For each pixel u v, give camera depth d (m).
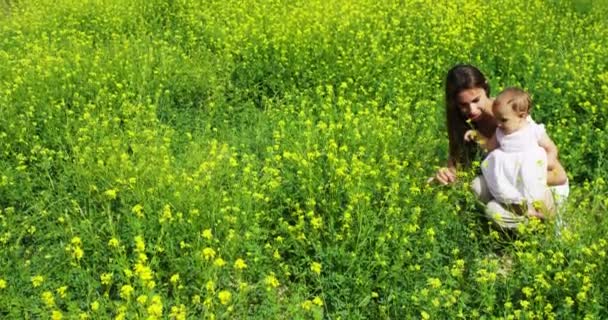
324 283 4.08
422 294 3.70
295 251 4.28
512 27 8.77
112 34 8.59
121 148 5.39
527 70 7.31
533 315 3.54
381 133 5.39
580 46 8.01
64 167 5.18
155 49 7.86
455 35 8.12
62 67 6.98
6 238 4.29
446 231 4.51
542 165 4.51
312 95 6.95
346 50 7.77
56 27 9.14
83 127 5.95
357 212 4.35
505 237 4.64
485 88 5.03
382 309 3.75
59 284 4.04
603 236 4.10
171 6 10.09
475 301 3.87
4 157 5.60
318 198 4.68
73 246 4.27
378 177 4.88
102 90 6.40
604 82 6.56
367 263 4.17
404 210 4.52
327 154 4.94
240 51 7.75
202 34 8.80
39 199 4.95
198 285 3.98
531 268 3.90
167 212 4.24
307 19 8.55
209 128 6.01
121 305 3.63
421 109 6.46
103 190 4.85
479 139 5.02
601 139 5.59
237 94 7.03
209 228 4.41
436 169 5.27
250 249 4.20
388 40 8.12
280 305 3.88
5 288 3.95
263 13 8.95
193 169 5.12
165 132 5.80
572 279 3.80
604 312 3.68
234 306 3.82
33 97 6.27
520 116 4.60
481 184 4.79
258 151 5.86
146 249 4.13
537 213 4.48
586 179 5.22
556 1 10.16
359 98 6.79
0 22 9.79
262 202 4.62
